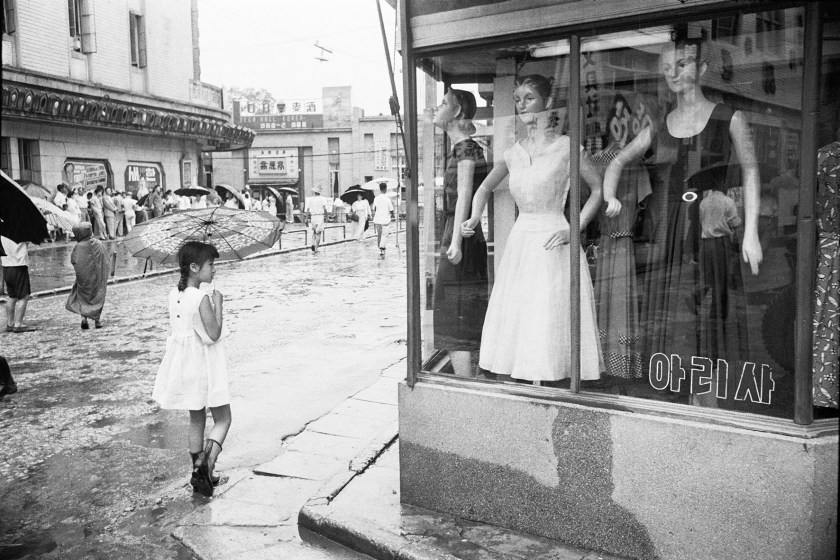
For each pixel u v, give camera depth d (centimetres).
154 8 2800
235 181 4812
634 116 369
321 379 745
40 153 2248
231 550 397
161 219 518
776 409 335
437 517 404
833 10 318
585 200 384
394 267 1772
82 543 411
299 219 3975
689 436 334
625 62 365
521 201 400
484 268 421
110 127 2444
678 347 366
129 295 1347
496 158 413
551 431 370
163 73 2867
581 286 386
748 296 344
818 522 313
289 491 472
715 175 354
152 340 941
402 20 401
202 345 477
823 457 311
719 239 354
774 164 334
